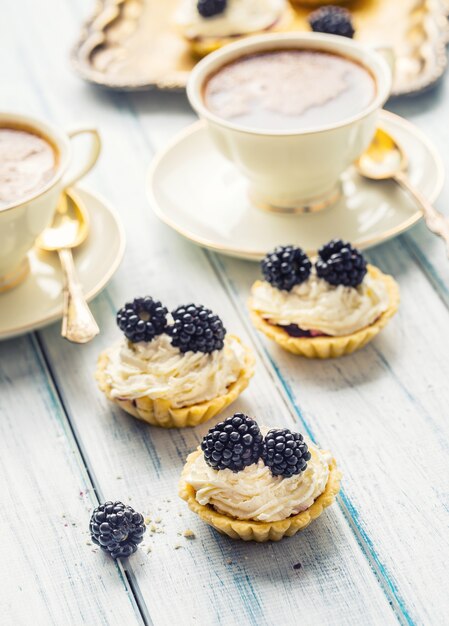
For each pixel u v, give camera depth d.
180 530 0.66
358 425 0.70
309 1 0.96
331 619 0.63
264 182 0.79
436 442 0.69
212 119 0.77
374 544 0.65
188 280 0.78
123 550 0.65
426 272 0.77
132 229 0.81
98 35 0.94
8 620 0.64
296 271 0.73
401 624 0.62
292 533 0.65
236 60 0.82
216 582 0.64
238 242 0.78
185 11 0.93
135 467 0.69
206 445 0.65
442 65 0.89
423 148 0.82
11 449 0.70
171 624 0.63
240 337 0.74
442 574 0.64
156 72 0.91
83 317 0.73
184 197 0.81
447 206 0.80
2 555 0.66
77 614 0.64
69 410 0.72
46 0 1.02
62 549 0.66
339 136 0.76
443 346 0.73
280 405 0.71
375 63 0.80
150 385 0.69
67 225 0.79
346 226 0.79
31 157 0.76
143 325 0.69
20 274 0.77
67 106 0.91
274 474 0.65
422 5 0.96
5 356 0.74
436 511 0.66
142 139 0.88
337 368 0.72
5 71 0.95
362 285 0.73
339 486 0.66
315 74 0.81
